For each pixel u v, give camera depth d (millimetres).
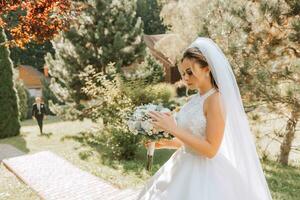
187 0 12883
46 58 14844
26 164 8953
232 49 7102
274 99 7043
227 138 2641
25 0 5945
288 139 8445
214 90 2449
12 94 14875
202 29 8016
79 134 14289
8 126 14711
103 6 13688
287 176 7766
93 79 13352
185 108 2549
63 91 14219
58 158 9609
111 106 10023
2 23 6219
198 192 2459
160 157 10195
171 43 15164
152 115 2385
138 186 6910
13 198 6281
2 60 14625
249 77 7238
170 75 27719
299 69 6410
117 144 9570
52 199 6168
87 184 7043
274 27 7496
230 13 7492
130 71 14766
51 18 6152
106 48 13500
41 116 15156
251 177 2641
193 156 2611
